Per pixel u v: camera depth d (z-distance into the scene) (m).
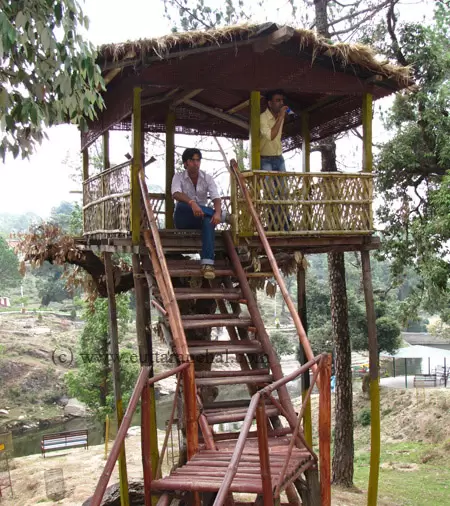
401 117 13.39
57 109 5.70
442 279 12.17
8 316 53.19
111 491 9.96
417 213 13.84
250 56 7.25
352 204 7.59
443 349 45.53
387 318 28.06
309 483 4.90
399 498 12.66
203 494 4.82
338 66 7.60
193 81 7.03
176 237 7.12
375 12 12.32
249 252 7.32
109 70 6.80
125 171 7.13
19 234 10.02
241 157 12.59
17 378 38.75
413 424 21.03
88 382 22.14
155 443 6.55
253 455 4.65
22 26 5.10
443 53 13.10
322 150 12.94
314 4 12.59
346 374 13.46
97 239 8.65
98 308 21.09
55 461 17.67
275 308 63.97
